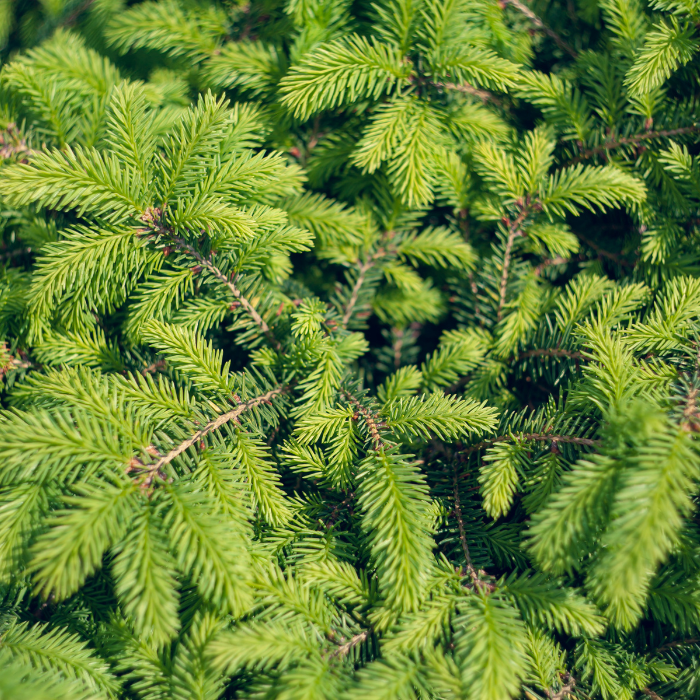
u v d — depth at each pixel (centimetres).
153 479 57
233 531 57
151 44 66
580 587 58
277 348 63
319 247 67
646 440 56
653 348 60
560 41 67
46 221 64
